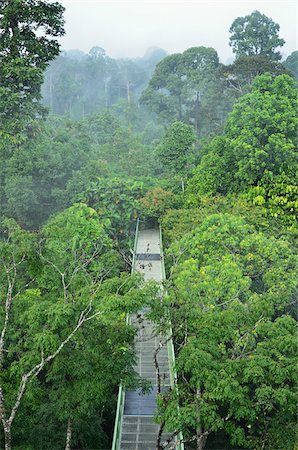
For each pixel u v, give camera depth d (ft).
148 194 119.24
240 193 100.32
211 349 45.39
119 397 52.85
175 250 79.05
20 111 106.83
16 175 104.12
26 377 40.78
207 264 72.64
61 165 113.70
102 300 44.11
